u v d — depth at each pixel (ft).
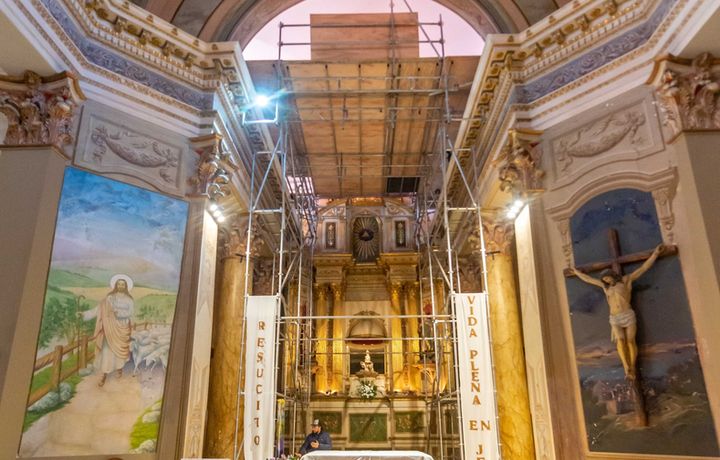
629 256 23.98
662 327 22.48
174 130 29.22
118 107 27.27
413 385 55.42
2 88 24.35
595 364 24.41
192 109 29.91
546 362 25.86
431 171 51.34
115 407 24.12
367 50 38.91
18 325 21.75
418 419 52.90
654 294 23.02
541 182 28.45
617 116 26.11
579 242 26.32
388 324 59.11
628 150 25.26
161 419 25.43
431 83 39.83
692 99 23.16
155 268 26.84
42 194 23.40
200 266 28.22
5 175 23.65
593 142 26.73
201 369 28.19
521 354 33.58
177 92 29.76
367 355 55.93
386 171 54.65
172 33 29.22
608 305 24.43
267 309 30.32
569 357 25.54
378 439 52.34
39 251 23.00
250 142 38.09
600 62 27.30
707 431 20.38
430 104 42.16
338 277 59.93
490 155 33.96
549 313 26.63
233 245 36.58
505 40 29.81
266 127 38.93
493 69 31.04
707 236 21.20
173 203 28.35
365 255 62.44
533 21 35.12
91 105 26.35
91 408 23.41
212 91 30.73
